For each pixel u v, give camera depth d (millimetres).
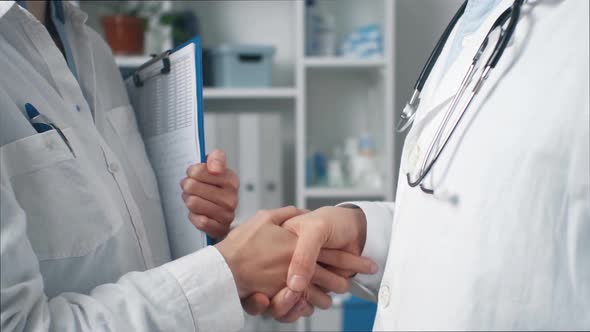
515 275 417
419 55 975
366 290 793
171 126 850
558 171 415
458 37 613
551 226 416
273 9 2273
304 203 1941
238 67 2008
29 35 759
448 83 545
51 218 638
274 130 1957
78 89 796
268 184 1960
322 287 766
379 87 2025
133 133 913
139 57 1940
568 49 430
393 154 1813
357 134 2281
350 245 756
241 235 688
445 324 432
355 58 1887
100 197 695
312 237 680
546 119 420
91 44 930
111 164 774
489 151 439
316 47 2012
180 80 813
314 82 2268
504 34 465
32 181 630
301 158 1935
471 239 429
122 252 717
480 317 419
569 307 414
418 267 475
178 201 856
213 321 601
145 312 563
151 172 895
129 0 2010
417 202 509
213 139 1929
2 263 492
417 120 591
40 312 535
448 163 476
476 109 471
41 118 667
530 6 486
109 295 576
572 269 416
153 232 849
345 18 2158
